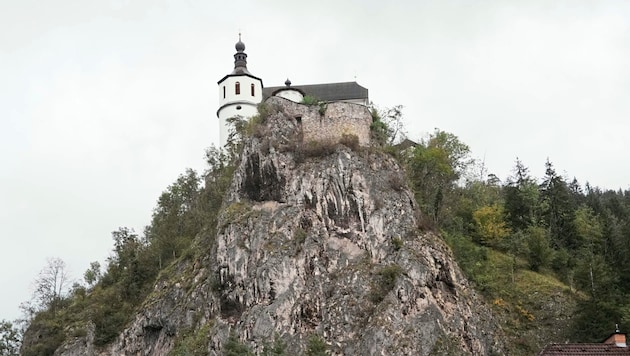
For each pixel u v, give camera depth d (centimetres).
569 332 8175
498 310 8494
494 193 11800
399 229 8550
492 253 9638
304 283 8156
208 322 8262
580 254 9888
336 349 7594
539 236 9738
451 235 9431
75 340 9562
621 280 8856
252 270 8331
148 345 8988
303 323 7869
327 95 11662
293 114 9662
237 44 12656
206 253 9244
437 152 10669
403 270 8062
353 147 9175
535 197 10988
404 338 7500
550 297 8669
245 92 12019
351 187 8825
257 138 9375
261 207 8938
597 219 10956
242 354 6556
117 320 9631
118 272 11038
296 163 9144
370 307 7831
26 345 9994
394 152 9531
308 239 8481
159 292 9300
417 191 9962
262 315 7881
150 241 11419
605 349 5622
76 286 11338
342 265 8312
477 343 7800
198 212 11000
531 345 8131
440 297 8019
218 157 11525
